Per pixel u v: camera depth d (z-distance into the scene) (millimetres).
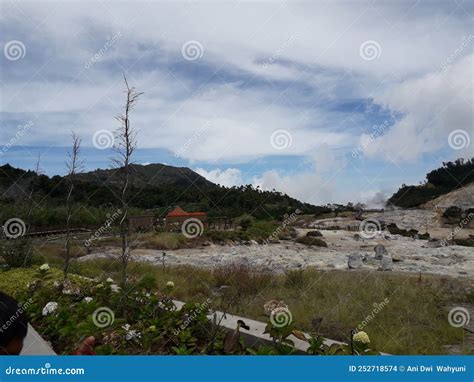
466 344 5516
